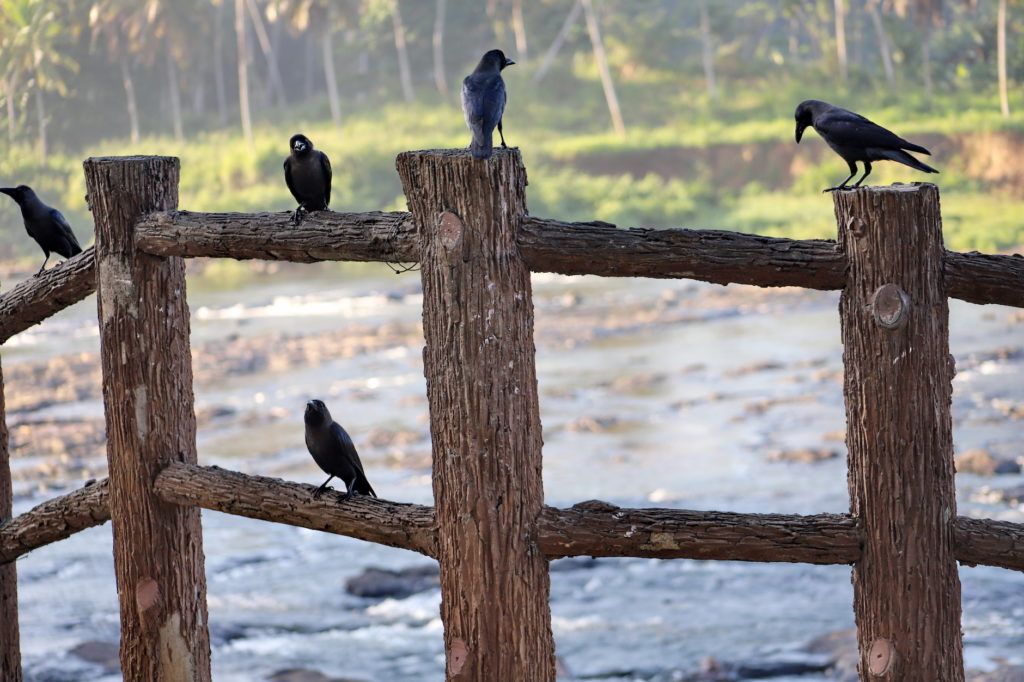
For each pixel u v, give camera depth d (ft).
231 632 40.75
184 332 20.17
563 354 100.48
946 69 258.78
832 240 14.52
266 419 78.64
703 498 56.59
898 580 14.30
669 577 45.21
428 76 290.35
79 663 36.78
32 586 45.93
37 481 64.54
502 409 15.47
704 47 285.64
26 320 21.53
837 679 34.40
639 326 112.27
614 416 75.72
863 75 262.47
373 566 47.85
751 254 14.61
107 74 237.25
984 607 40.09
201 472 19.01
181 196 212.84
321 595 44.62
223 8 292.40
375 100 276.21
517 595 15.67
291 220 17.19
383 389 86.89
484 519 15.58
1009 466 58.18
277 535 52.95
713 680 34.94
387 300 134.31
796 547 14.66
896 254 13.92
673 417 75.00
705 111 246.68
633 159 214.69
